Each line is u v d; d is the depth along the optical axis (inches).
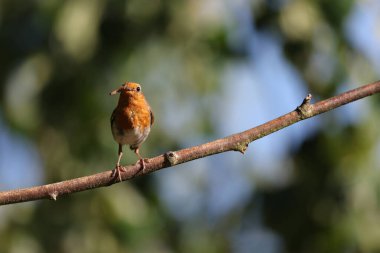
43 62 526.0
